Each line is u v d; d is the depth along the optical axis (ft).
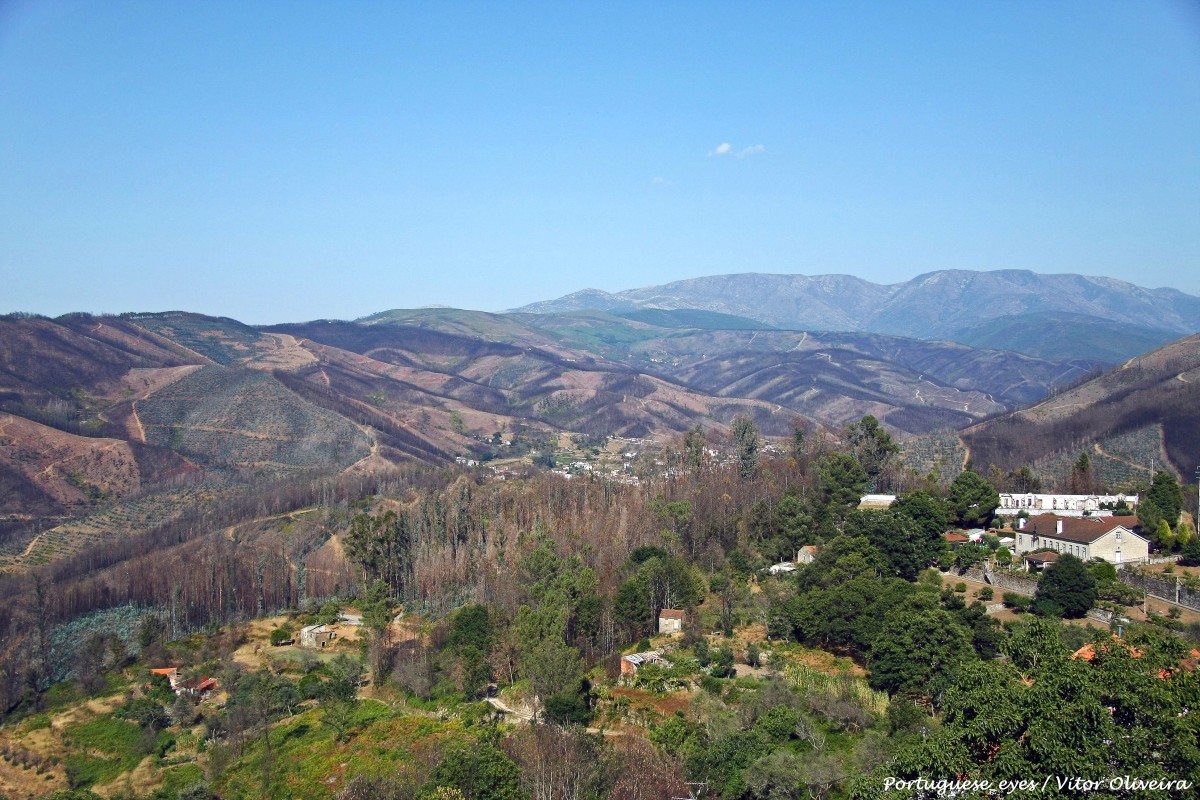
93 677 450.71
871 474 622.13
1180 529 428.97
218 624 536.42
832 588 377.50
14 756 381.81
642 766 269.23
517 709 353.10
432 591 529.04
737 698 309.22
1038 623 217.77
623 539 525.34
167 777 346.13
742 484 629.92
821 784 237.04
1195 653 274.77
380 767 310.86
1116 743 168.04
